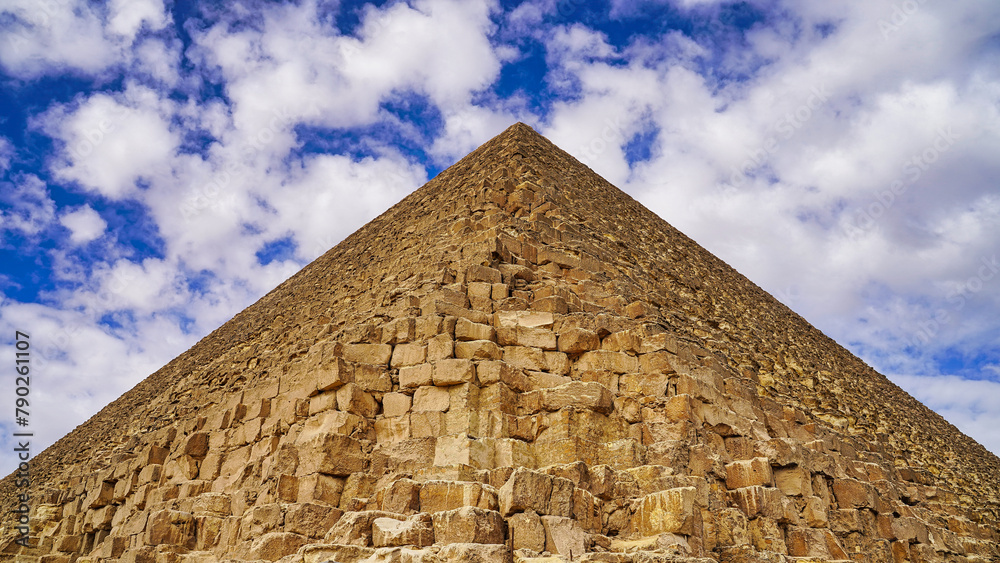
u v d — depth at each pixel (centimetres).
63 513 2214
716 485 1444
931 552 1866
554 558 1002
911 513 1936
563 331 1611
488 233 1986
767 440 1603
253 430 1667
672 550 1095
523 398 1452
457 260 1902
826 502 1655
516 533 1046
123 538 1639
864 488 1748
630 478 1296
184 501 1571
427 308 1636
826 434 2041
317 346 1725
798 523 1447
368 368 1492
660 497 1205
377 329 1600
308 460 1350
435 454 1345
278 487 1323
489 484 1253
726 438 1593
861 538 1648
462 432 1360
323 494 1298
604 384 1531
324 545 981
